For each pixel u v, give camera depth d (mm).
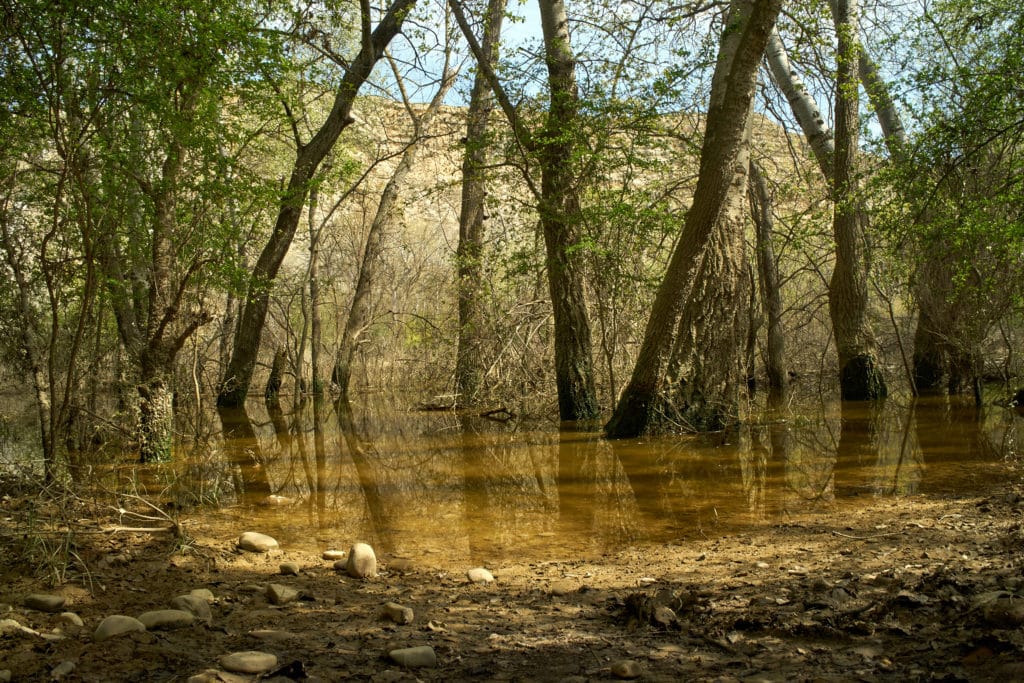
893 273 15812
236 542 6898
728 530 7141
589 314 16672
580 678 3715
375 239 23156
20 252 10273
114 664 3967
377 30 17438
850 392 17688
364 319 23891
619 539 7055
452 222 26688
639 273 15758
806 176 18406
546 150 14297
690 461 10992
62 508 6910
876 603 4344
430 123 22531
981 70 12281
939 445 11227
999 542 5672
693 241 12641
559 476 10375
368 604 5246
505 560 6480
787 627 4141
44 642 4297
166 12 9203
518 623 4738
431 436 14703
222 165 10625
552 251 15070
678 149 18219
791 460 10734
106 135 9789
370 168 19656
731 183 13555
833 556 5820
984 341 16031
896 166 13461
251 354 21422
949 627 3834
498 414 17531
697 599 4855
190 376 15797
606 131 14281
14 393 18547
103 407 13914
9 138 8898
